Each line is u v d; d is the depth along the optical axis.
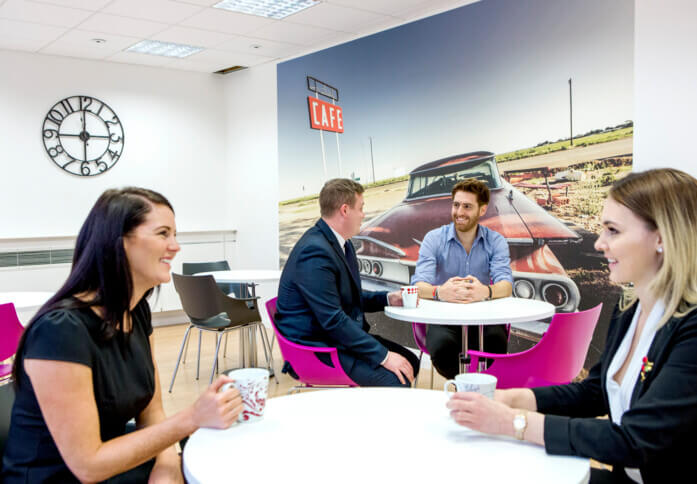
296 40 5.33
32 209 5.68
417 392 1.46
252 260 6.62
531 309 2.59
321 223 2.62
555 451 1.08
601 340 3.64
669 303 1.16
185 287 3.98
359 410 1.33
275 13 4.66
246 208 6.65
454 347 2.98
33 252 5.56
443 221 4.55
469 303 2.81
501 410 1.14
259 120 6.36
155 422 1.49
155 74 6.38
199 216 6.73
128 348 1.36
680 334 1.12
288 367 2.64
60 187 5.84
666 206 1.17
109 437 1.31
